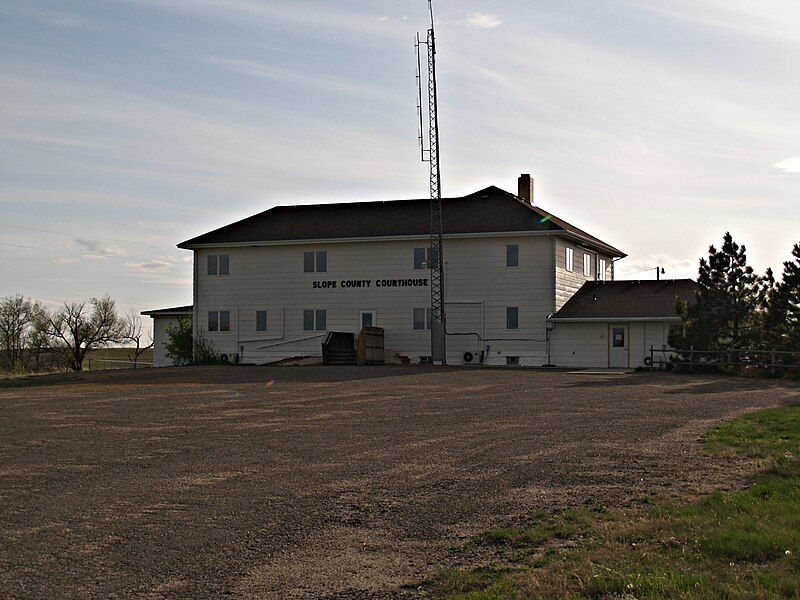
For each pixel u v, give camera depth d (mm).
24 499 11719
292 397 25469
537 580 7727
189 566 8703
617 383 29672
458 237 45938
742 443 15281
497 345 45625
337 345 46031
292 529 10125
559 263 45844
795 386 28500
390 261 47719
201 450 15656
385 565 8695
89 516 10750
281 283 49375
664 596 7066
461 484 12383
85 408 22906
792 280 34375
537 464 13711
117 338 77750
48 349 76438
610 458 14102
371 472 13398
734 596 6953
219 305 50375
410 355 47188
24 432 18266
